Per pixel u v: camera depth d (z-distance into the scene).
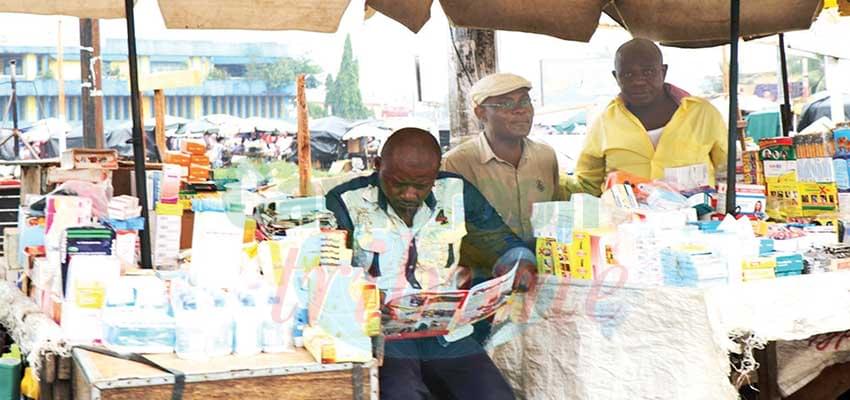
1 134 13.94
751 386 3.87
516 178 5.08
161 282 2.80
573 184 5.50
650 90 5.29
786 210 4.40
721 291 3.14
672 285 3.27
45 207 3.59
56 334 2.71
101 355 2.60
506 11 5.19
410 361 3.25
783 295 3.21
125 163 5.01
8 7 4.64
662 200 3.84
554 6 5.27
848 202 4.16
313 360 2.57
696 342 3.16
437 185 3.56
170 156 4.82
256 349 2.65
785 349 3.89
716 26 5.46
